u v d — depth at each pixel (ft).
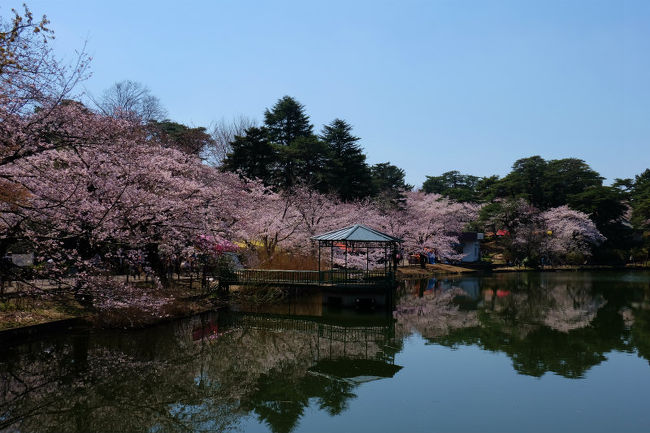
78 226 38.96
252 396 34.88
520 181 209.56
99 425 29.40
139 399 33.88
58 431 28.27
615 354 46.62
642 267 174.29
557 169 209.15
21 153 33.24
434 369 41.52
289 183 132.05
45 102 33.42
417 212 168.66
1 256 35.17
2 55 26.61
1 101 31.17
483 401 32.89
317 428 28.32
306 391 35.94
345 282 73.46
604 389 35.53
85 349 44.16
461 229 194.70
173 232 53.57
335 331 60.23
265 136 127.54
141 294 49.49
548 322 65.87
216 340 52.60
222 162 135.03
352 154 154.81
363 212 126.62
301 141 135.23
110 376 37.81
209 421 30.19
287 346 51.57
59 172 40.27
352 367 42.52
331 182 142.00
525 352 47.96
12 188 36.91
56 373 37.78
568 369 41.22
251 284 74.18
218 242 66.03
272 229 86.12
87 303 52.26
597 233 172.55
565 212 176.14
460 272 153.99
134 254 48.73
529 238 168.25
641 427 28.17
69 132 36.91
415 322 66.18
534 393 34.76
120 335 49.60
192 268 84.43
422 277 137.90
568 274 150.51
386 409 31.63
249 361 44.83
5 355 40.11
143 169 47.70
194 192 60.03
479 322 65.92
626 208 188.14
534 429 27.99
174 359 43.45
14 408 31.35
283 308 75.56
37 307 47.39
